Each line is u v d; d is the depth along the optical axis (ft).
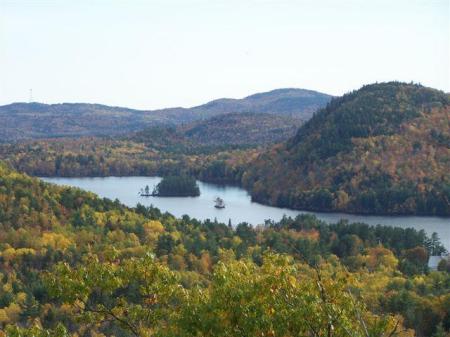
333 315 68.49
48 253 345.51
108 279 76.89
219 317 70.03
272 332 68.03
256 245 400.06
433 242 439.22
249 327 68.03
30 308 241.76
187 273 301.43
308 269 234.99
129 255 343.46
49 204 455.63
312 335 71.26
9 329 72.84
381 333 71.92
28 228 404.98
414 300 239.91
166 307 82.07
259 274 76.18
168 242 380.58
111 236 395.34
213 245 387.34
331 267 318.65
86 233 396.57
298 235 444.96
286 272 72.84
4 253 342.85
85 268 78.59
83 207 465.88
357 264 360.28
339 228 465.88
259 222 627.87
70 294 76.38
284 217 546.26
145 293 78.74
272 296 70.44
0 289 287.07
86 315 78.23
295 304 69.82
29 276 308.60
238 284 72.23
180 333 71.82
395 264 357.41
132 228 424.05
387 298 245.86
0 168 505.25
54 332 75.36
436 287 289.74
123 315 82.28
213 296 71.61
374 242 423.23
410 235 437.17
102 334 189.57
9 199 439.63
